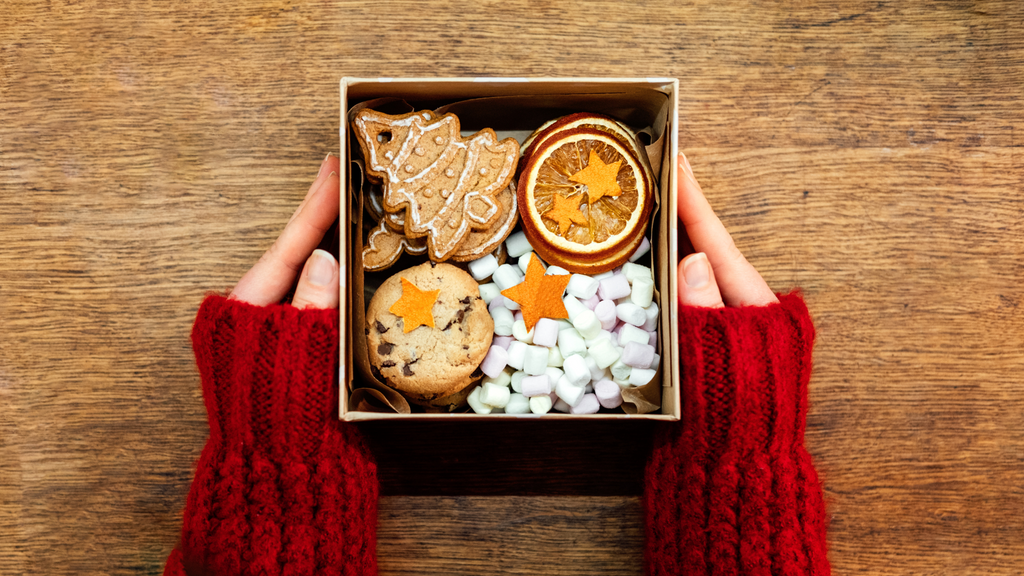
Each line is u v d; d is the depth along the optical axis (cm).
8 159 59
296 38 59
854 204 59
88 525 58
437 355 52
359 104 53
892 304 59
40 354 58
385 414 49
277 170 59
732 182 59
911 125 59
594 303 53
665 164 52
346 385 51
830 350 59
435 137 52
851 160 59
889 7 59
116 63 59
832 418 59
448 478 58
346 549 53
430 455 58
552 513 58
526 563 58
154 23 59
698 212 56
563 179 52
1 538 58
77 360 58
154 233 58
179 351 58
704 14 59
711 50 59
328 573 52
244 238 58
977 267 59
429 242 52
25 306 58
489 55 59
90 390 58
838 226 59
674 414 50
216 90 59
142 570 58
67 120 59
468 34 59
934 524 59
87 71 59
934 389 59
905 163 59
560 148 52
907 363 59
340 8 59
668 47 59
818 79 59
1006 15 59
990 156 59
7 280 58
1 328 58
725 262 56
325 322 52
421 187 52
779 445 53
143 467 58
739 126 59
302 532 52
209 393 53
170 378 58
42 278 58
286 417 52
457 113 55
